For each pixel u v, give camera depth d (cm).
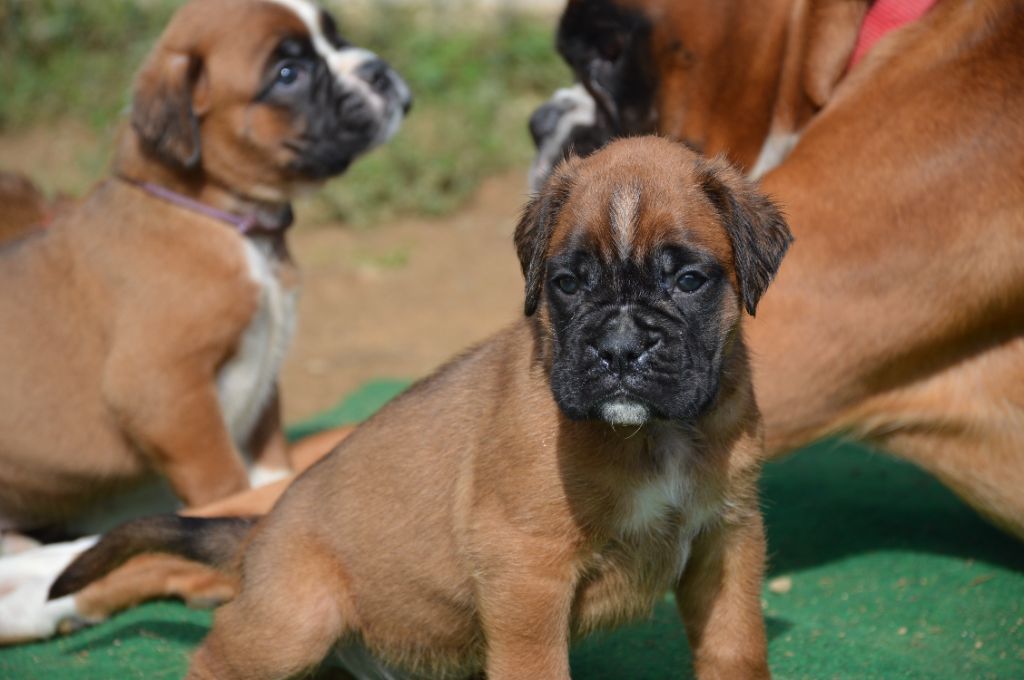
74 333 755
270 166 789
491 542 500
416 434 550
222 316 754
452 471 533
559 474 489
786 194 647
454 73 1786
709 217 489
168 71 769
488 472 506
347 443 577
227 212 777
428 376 583
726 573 517
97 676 627
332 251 1441
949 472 680
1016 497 668
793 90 710
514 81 1789
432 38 1828
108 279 750
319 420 993
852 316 638
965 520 769
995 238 626
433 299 1298
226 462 754
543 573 496
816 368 645
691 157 504
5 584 687
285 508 578
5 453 761
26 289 769
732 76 726
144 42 1803
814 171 651
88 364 754
